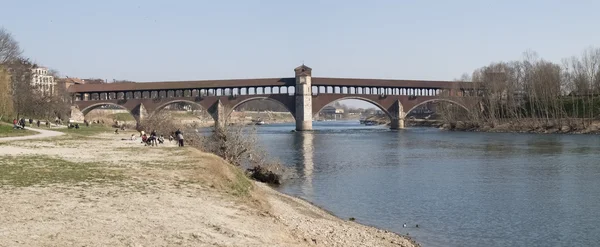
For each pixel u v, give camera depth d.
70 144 60.12
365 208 37.28
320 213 34.03
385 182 50.75
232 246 17.42
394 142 112.69
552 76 152.38
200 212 22.66
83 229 18.22
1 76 89.50
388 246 24.80
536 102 156.50
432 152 85.19
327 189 46.50
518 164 64.94
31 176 30.31
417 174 56.78
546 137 119.19
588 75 149.12
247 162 59.84
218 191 29.44
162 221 20.23
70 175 31.31
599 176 52.91
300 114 185.50
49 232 17.55
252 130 72.19
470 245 27.23
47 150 49.72
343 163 69.06
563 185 47.41
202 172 34.62
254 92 192.50
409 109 195.12
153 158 43.25
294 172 58.59
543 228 31.14
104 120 173.75
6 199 23.19
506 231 30.38
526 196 41.94
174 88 182.88
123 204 23.25
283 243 19.39
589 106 141.62
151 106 180.38
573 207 37.38
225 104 183.00
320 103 189.38
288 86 188.12
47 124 110.19
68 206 22.17
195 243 17.23
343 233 26.62
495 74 171.25
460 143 105.56
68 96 169.12
